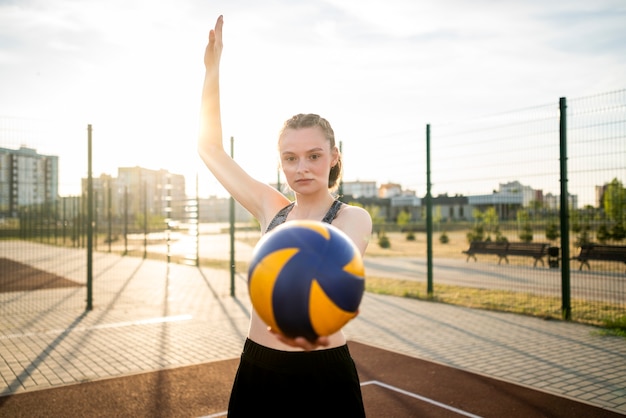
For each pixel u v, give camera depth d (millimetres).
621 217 9445
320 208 2082
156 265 18656
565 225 8320
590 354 6293
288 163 2016
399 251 26422
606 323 7824
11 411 4508
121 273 15969
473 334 7430
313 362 1876
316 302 1496
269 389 1912
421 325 8086
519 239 23703
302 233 1609
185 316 9008
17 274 15953
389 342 6969
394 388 5027
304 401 1867
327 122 2064
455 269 16891
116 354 6438
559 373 5520
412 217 62781
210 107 2393
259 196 2367
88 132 9352
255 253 1634
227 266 18031
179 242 35781
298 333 1538
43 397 4863
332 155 2119
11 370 5750
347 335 7406
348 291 1536
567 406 4523
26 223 30781
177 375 5559
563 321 8258
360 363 5914
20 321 8555
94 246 27938
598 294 10938
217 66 2400
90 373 5633
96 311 9477
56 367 5871
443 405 4555
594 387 5051
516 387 5043
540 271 16031
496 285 12602
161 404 4676
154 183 41375
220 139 2416
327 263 1531
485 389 4980
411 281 13469
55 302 10500
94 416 4391
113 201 41969
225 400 4785
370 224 2029
